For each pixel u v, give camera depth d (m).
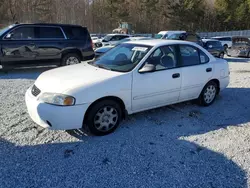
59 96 3.49
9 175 2.88
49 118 3.50
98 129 3.83
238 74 9.59
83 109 3.59
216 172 3.04
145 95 4.25
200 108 5.32
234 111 5.20
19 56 8.41
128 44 4.91
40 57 8.79
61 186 2.72
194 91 5.08
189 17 48.81
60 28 9.13
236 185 2.81
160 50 4.52
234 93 6.59
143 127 4.24
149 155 3.37
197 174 2.99
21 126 4.13
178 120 4.60
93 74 4.00
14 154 3.30
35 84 3.99
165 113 4.93
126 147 3.56
